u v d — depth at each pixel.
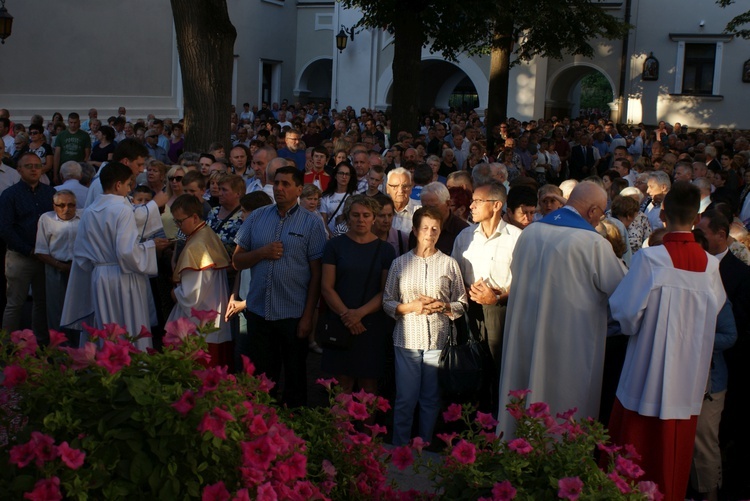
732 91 29.48
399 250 6.78
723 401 4.75
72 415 2.77
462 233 5.90
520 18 20.34
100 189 7.65
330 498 3.35
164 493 2.73
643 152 23.19
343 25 32.12
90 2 22.19
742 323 4.90
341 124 19.75
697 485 4.78
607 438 3.29
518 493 2.99
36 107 20.73
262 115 26.02
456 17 16.98
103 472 2.69
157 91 24.94
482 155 13.36
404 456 3.43
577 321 4.72
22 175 7.61
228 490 2.88
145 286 6.27
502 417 4.98
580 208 4.89
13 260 7.57
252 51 31.20
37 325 7.79
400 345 5.53
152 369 2.98
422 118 29.66
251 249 5.91
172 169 7.53
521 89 30.42
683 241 4.25
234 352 6.66
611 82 30.53
